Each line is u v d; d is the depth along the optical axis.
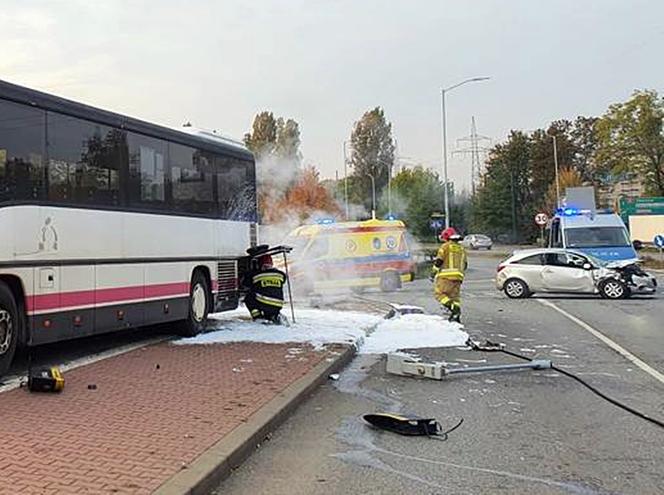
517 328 15.76
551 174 89.25
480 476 5.88
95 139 10.36
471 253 64.62
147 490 5.02
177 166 12.62
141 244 11.38
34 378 8.13
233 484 5.66
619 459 6.34
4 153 8.59
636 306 20.27
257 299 14.91
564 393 9.02
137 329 13.60
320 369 9.83
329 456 6.42
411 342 13.41
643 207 52.69
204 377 9.16
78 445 6.09
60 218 9.52
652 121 59.25
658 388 9.29
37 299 9.06
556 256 23.55
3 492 4.92
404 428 7.12
